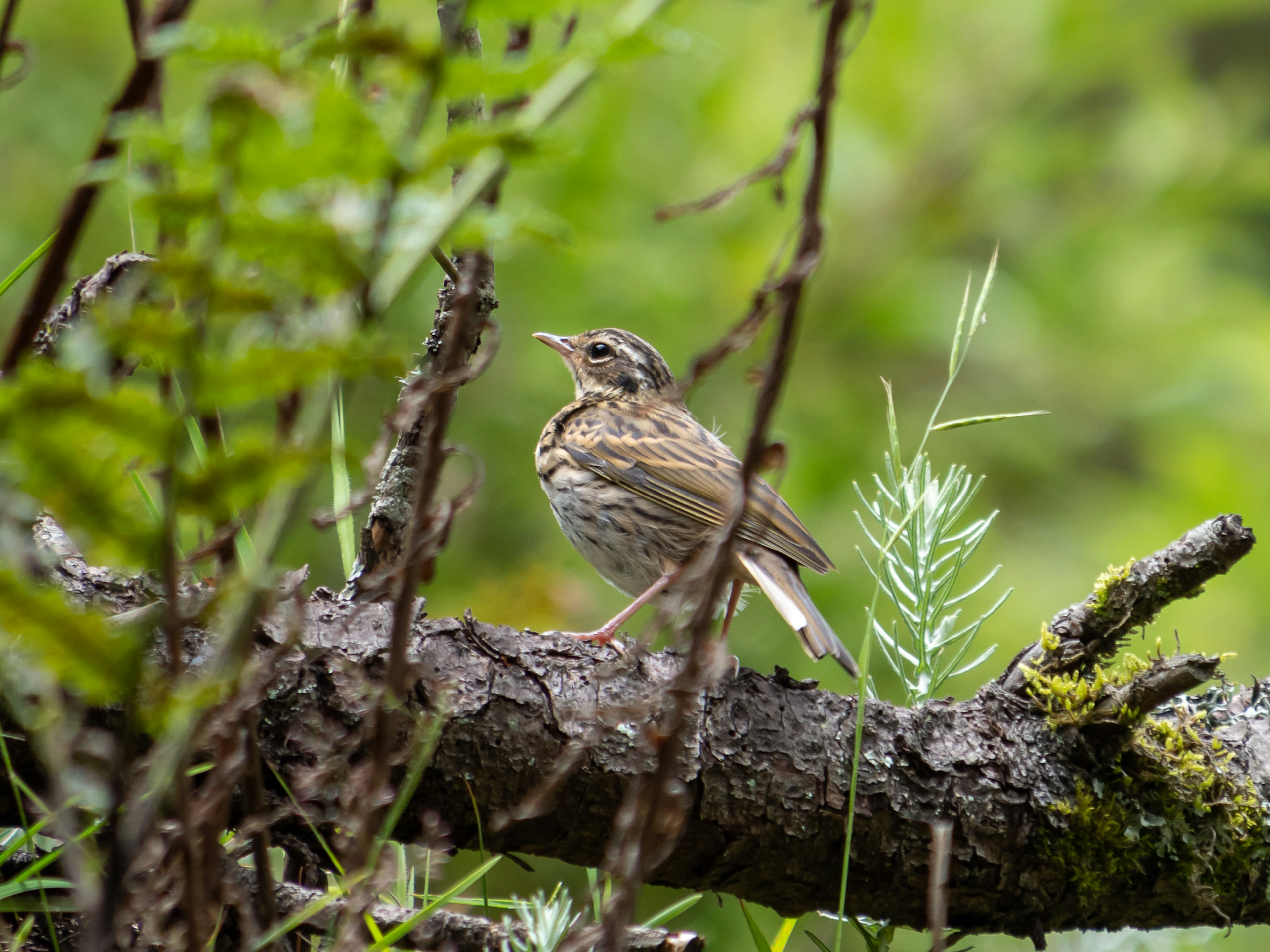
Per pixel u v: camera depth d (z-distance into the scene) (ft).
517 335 45.75
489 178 9.20
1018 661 22.04
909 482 20.97
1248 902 21.62
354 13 11.77
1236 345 49.26
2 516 10.11
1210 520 21.15
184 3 11.90
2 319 42.32
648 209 46.29
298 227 8.57
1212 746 21.95
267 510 10.10
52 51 45.78
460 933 16.34
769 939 32.94
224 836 17.13
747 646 40.27
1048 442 47.98
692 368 10.48
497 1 9.35
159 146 8.36
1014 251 52.13
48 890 16.76
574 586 38.52
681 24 47.65
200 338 8.75
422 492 11.21
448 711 18.24
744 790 19.74
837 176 48.98
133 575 16.60
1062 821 20.80
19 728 14.85
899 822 20.39
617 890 12.44
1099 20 50.29
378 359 8.72
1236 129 55.06
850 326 47.98
